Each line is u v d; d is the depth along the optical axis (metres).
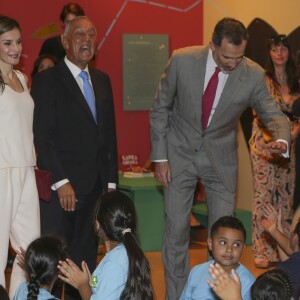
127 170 8.30
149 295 3.69
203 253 7.28
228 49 4.57
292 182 6.82
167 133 5.13
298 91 6.66
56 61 6.84
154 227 7.52
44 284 3.76
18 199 4.54
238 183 8.20
